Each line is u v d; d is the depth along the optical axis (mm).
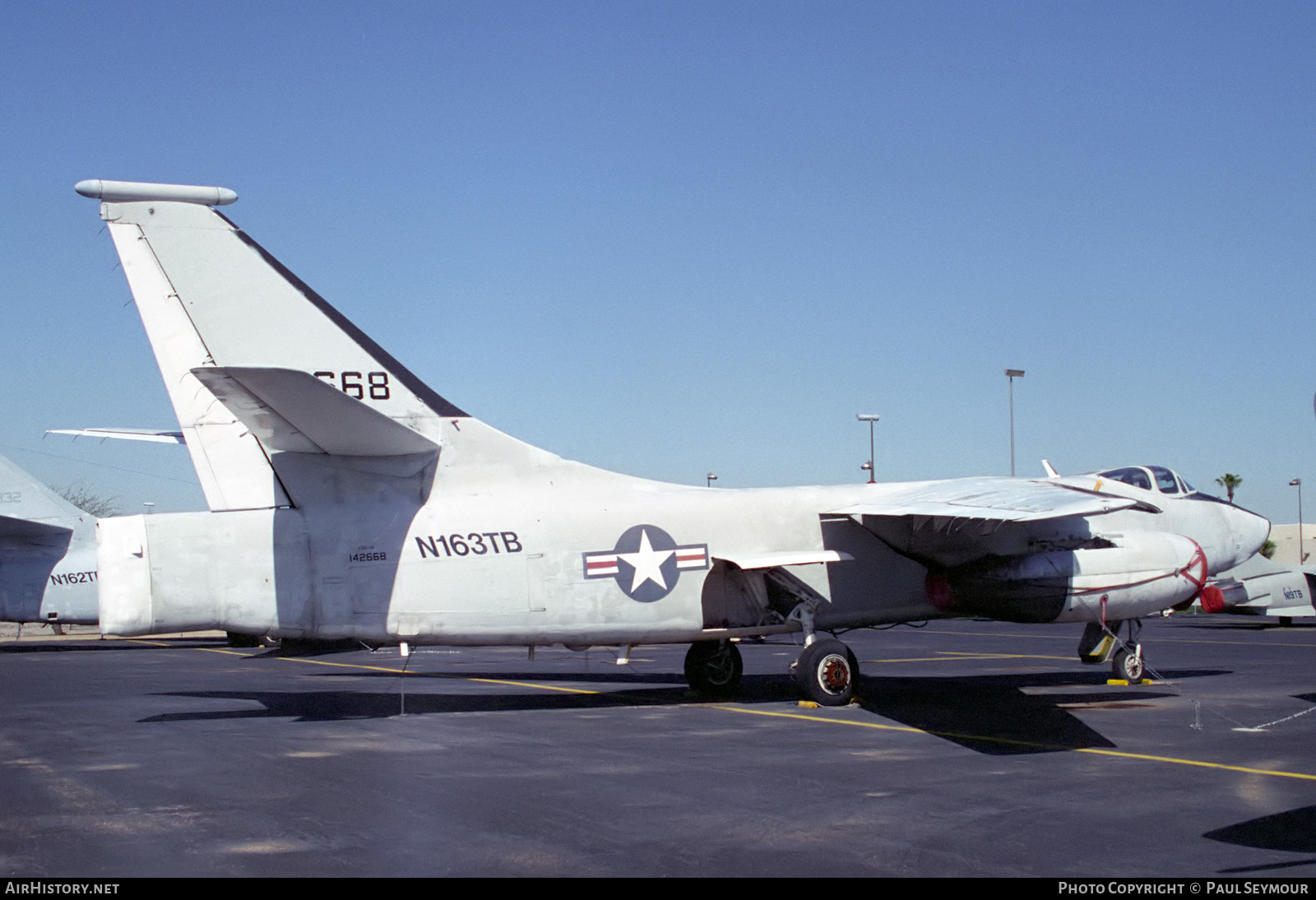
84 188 12242
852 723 12789
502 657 23703
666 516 14062
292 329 12930
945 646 26391
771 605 14656
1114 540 15180
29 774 9578
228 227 12805
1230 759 10336
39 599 27016
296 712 14031
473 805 8305
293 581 12664
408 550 13000
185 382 12672
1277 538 95125
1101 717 13203
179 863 6652
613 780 9281
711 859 6762
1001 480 14695
